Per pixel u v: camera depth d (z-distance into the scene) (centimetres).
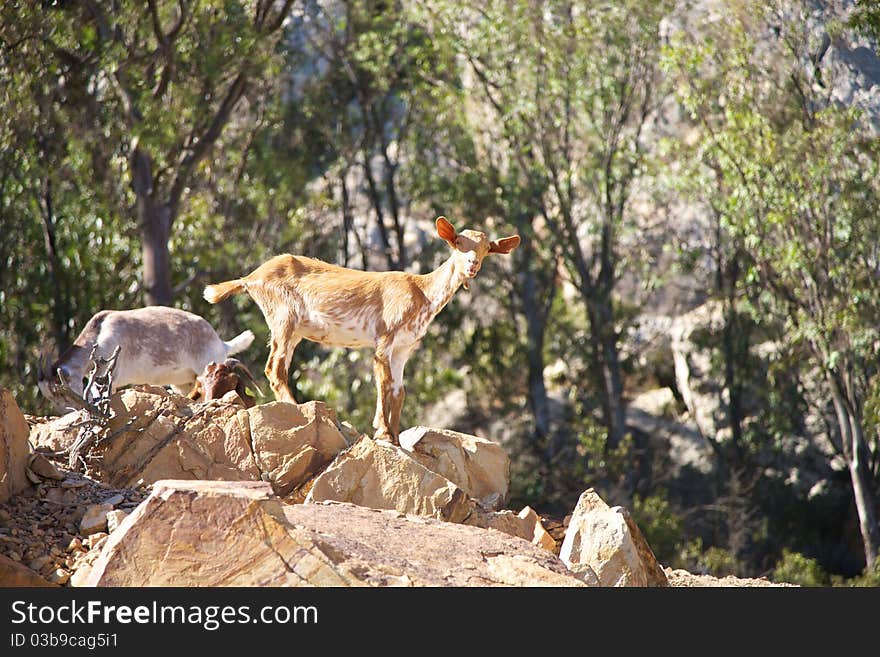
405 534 750
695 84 2603
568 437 3522
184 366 1136
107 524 760
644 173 3181
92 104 2291
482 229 3488
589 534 801
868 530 2730
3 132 2100
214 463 941
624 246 3516
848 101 2480
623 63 3114
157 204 2423
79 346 1064
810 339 2669
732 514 3069
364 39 3198
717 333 3472
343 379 2822
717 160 2683
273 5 2508
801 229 2544
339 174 3603
